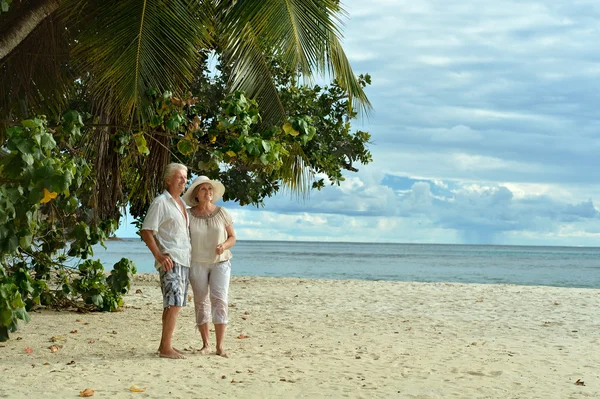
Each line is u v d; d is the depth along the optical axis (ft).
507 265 192.03
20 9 26.99
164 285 21.71
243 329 30.60
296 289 56.54
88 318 32.71
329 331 30.73
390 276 117.91
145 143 30.37
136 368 20.08
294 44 25.67
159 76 26.76
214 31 28.58
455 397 17.29
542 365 22.39
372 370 20.79
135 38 25.75
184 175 22.41
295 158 37.14
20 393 16.57
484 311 40.88
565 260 260.21
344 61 29.35
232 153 29.32
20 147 20.52
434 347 26.30
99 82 26.68
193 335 27.81
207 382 18.37
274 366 21.12
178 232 21.90
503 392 17.97
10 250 22.40
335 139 54.08
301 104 50.11
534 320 36.47
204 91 44.91
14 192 21.01
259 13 25.71
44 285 30.63
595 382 19.61
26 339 25.45
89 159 34.45
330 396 17.12
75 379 18.34
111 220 35.24
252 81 31.96
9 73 29.09
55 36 28.86
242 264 173.17
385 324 33.94
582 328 33.32
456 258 270.46
